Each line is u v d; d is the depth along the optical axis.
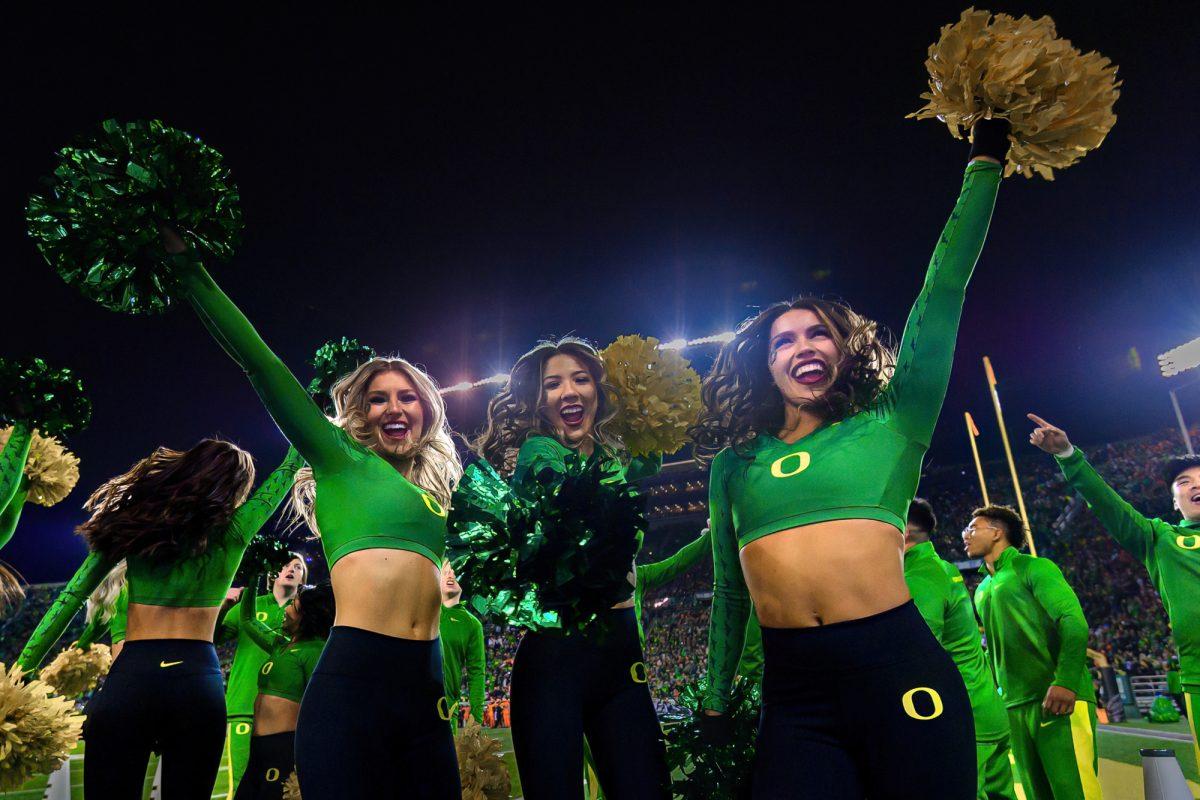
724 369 2.84
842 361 2.55
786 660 2.32
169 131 2.53
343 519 2.80
